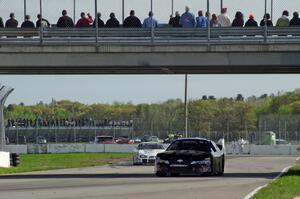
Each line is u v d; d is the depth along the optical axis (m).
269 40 82.12
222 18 84.75
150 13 83.62
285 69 88.94
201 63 83.00
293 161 128.62
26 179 71.31
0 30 83.44
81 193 51.47
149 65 83.25
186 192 52.50
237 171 90.50
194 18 83.00
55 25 85.00
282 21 82.88
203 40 82.75
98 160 138.00
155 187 57.81
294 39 81.94
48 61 83.50
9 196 48.81
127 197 47.91
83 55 83.50
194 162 74.06
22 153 184.50
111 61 83.50
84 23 84.38
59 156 161.25
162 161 74.62
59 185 60.88
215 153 76.88
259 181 67.19
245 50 82.31
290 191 51.25
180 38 83.00
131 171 91.81
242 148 188.62
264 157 155.62
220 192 52.62
